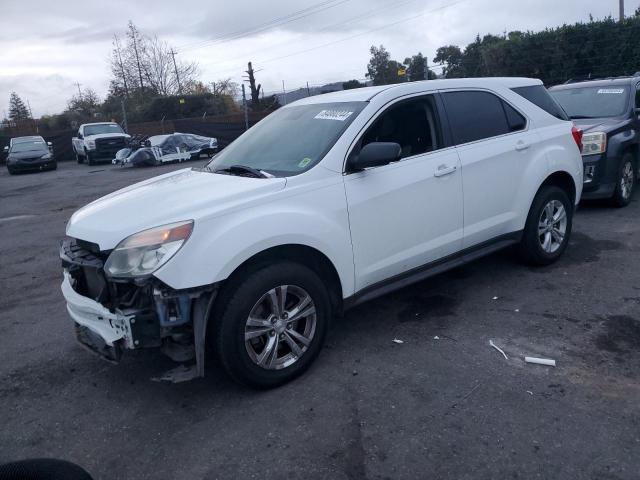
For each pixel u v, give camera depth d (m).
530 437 3.01
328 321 3.90
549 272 5.46
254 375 3.57
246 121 27.53
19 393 3.95
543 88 5.64
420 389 3.56
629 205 8.02
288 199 3.67
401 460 2.90
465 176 4.61
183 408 3.57
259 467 2.94
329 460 2.95
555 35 22.97
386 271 4.23
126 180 17.75
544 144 5.30
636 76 9.06
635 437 2.95
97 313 3.46
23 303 5.89
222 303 3.44
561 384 3.50
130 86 56.09
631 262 5.57
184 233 3.29
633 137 7.80
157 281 3.25
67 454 3.21
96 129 28.05
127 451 3.19
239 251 3.38
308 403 3.50
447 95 4.70
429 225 4.42
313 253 3.88
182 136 23.78
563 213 5.59
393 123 4.32
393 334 4.38
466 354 3.97
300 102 5.03
